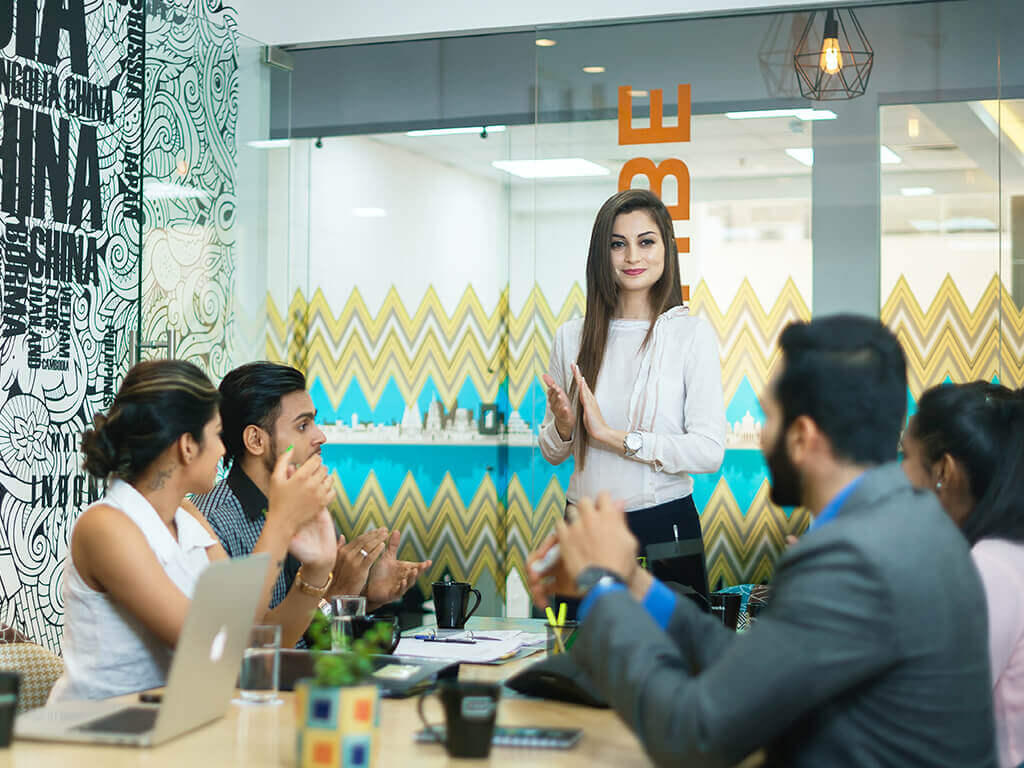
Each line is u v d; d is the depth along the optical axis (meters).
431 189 4.71
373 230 4.82
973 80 3.98
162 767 1.39
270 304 4.39
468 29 4.48
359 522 4.88
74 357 3.73
